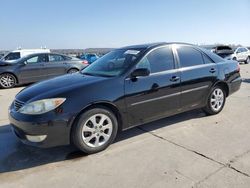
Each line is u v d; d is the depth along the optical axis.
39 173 3.15
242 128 4.48
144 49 4.27
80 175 3.08
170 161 3.34
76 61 11.29
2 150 3.80
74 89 3.48
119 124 3.89
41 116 3.24
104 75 4.00
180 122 4.84
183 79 4.47
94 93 3.51
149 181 2.90
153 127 4.61
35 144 3.32
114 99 3.65
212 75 4.94
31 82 10.25
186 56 4.68
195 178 2.93
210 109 5.11
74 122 3.42
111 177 3.01
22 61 10.02
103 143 3.68
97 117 3.61
